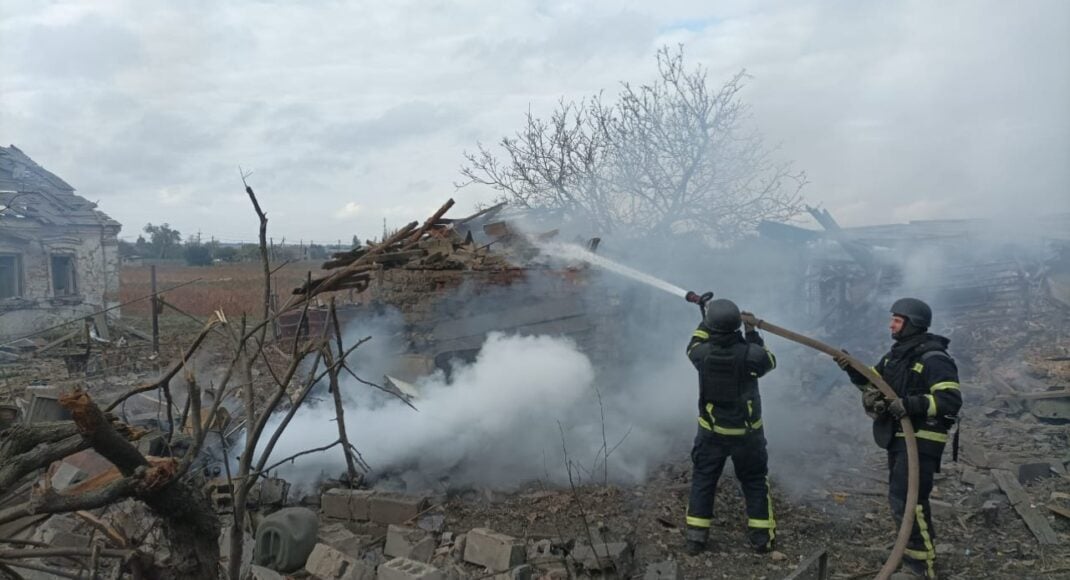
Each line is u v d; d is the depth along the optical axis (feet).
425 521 16.69
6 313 66.44
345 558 13.38
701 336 16.25
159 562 9.75
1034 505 17.46
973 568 14.70
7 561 9.59
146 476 8.54
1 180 68.03
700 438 15.76
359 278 18.29
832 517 17.47
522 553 14.62
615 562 13.73
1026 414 25.40
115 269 75.31
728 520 17.30
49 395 22.43
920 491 14.01
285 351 31.04
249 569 13.39
